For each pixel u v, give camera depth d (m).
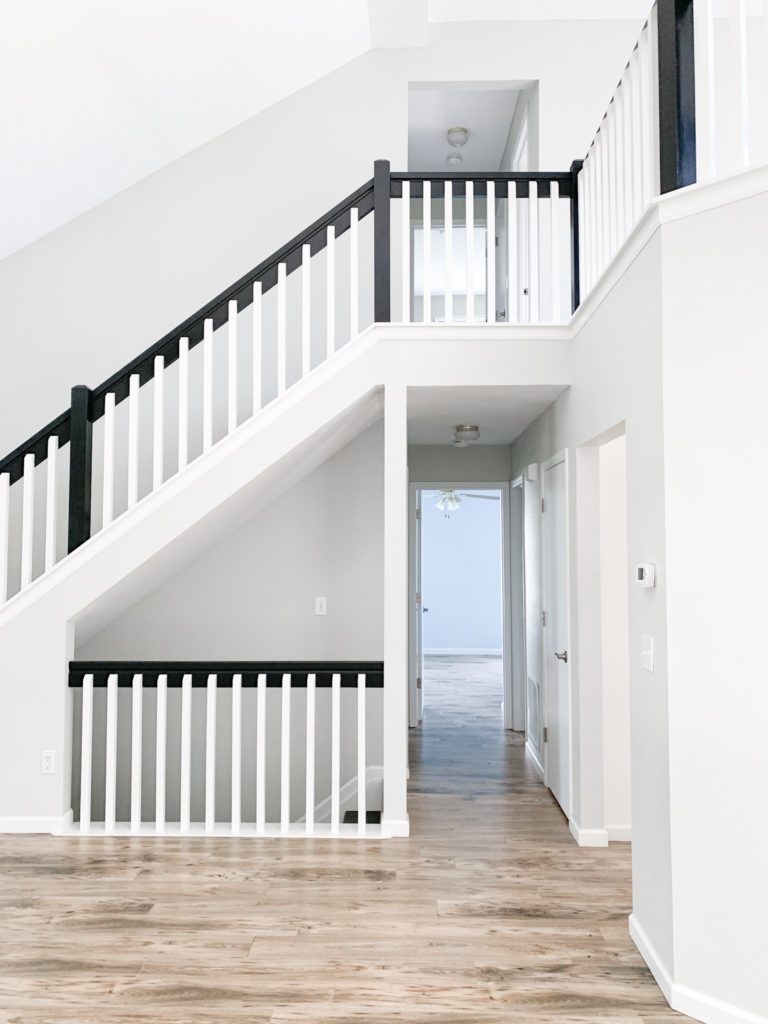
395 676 3.92
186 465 3.92
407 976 2.57
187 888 3.23
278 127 5.31
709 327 2.42
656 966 2.55
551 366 3.96
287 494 5.14
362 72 5.32
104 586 3.88
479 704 7.81
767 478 2.30
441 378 3.96
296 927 2.90
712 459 2.40
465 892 3.22
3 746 3.86
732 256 2.38
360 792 3.94
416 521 6.77
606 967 2.64
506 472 6.66
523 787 4.84
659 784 2.55
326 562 5.11
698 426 2.43
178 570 4.98
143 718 5.04
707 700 2.38
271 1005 2.40
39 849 3.65
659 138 2.65
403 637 3.92
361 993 2.47
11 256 5.25
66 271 5.25
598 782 3.83
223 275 5.26
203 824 4.04
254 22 4.46
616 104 3.25
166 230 5.27
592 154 3.69
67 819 3.92
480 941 2.81
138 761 3.91
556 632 4.52
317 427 3.94
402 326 3.96
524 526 5.78
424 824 4.10
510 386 3.99
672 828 2.42
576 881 3.35
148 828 3.95
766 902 2.24
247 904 3.09
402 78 5.33
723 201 2.39
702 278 2.44
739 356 2.36
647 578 2.61
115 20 3.92
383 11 4.86
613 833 3.86
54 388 5.21
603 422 3.32
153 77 4.45
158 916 2.98
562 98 5.41
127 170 5.11
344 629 5.09
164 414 5.09
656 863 2.58
